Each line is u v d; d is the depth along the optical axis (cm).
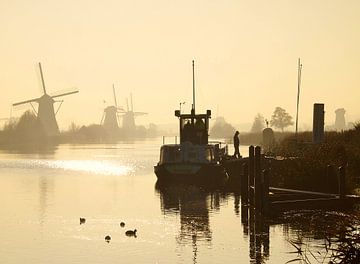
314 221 4231
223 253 3600
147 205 5591
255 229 4200
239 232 4162
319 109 6762
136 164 12088
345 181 4816
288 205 4550
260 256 3506
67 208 5444
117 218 4850
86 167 11162
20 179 8588
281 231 4100
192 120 7788
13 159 13950
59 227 4469
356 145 6431
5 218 4872
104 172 9919
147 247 3784
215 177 7156
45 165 11675
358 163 5781
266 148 9944
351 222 2745
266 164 6044
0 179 8581
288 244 3738
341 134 7975
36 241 3988
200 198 6034
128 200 5988
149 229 4359
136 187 7306
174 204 5622
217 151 7688
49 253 3662
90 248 3775
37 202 5888
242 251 3634
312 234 3922
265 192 4556
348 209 4597
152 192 6681
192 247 3772
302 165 5391
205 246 3791
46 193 6712
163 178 7194
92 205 5638
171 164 7156
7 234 4222
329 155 5600
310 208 4569
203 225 4472
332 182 5144
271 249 3647
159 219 4778
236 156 8069
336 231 2672
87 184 7775
